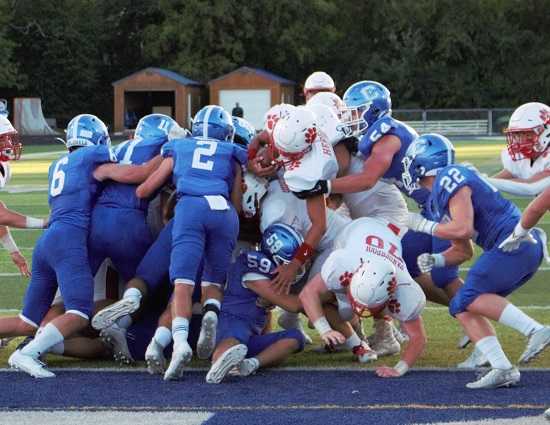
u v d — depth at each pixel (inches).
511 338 429.1
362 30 3198.8
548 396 329.1
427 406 317.4
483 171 1290.6
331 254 362.6
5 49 2827.3
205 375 364.8
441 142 371.9
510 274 346.0
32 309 378.6
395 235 370.0
